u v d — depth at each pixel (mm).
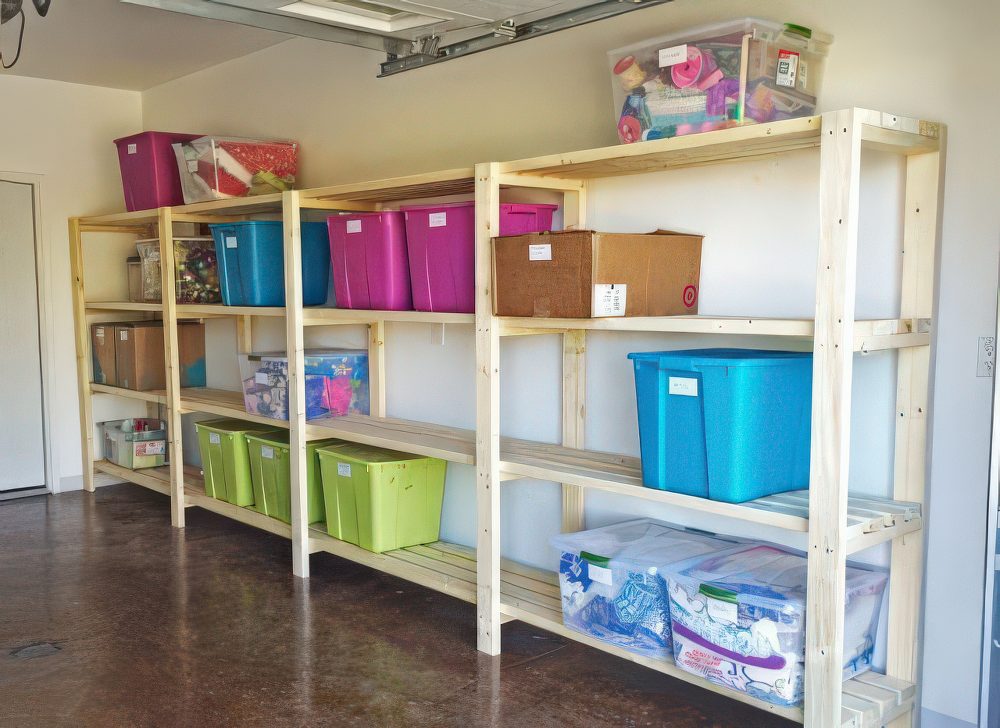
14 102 5480
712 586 2490
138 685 2977
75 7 4113
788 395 2535
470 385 3975
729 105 2480
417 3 2871
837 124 2148
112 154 5895
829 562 2223
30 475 5730
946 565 2586
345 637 3377
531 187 3223
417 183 3359
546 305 2795
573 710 2807
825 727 2256
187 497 4953
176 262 4832
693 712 2799
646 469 2674
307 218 4742
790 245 2838
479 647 3256
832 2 2686
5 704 2842
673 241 2895
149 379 5363
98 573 4125
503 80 3662
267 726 2705
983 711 2279
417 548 3947
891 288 2627
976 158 2453
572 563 2939
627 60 2734
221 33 4613
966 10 2436
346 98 4453
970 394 2510
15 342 5617
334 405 4316
